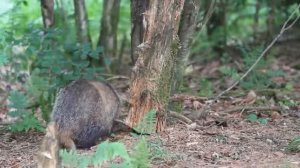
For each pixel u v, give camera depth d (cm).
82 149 879
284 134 943
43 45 1124
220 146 872
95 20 1659
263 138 917
